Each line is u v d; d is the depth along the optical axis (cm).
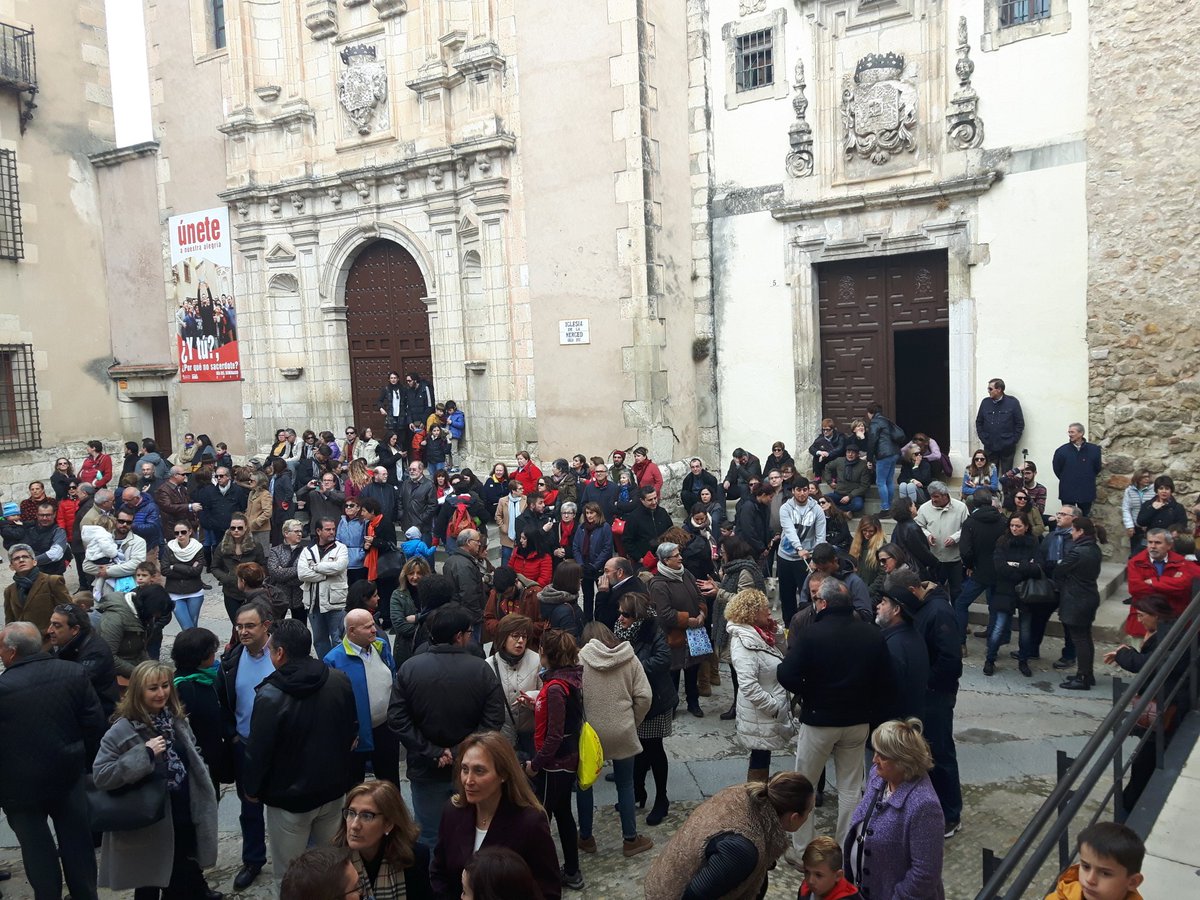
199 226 1861
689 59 1471
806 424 1399
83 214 1988
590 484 1157
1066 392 1162
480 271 1534
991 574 858
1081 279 1141
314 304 1748
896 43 1277
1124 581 1033
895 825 397
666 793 609
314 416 1764
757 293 1439
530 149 1445
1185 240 994
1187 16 977
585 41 1373
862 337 1366
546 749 498
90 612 734
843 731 515
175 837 496
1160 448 1028
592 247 1400
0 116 1820
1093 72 1045
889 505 1248
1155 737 521
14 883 568
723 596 799
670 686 607
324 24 1662
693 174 1482
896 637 534
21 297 1855
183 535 896
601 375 1410
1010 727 730
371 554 941
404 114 1596
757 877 365
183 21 1839
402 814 374
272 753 457
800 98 1352
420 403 1583
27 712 486
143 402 2052
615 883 535
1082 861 331
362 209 1648
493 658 565
